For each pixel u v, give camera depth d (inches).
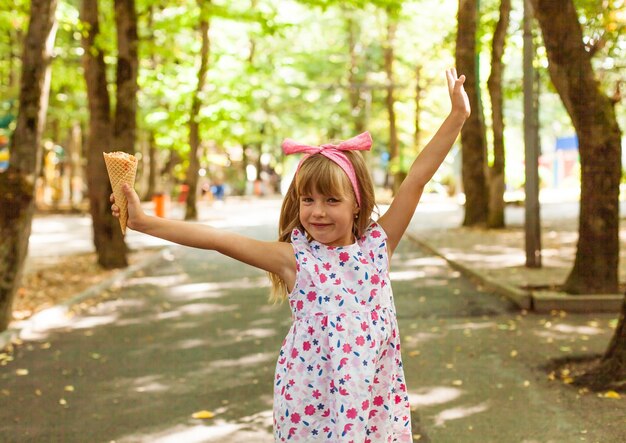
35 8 345.7
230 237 113.7
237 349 308.7
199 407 230.7
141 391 249.9
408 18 1012.5
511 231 781.9
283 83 1598.2
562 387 238.7
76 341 332.2
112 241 573.6
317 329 114.3
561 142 2167.8
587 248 383.2
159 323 370.6
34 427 215.6
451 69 122.6
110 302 438.0
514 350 292.4
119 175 105.5
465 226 845.8
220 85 1073.5
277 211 1369.3
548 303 376.5
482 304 398.9
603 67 480.4
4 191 343.6
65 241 816.9
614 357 237.1
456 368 267.3
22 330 344.8
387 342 119.3
